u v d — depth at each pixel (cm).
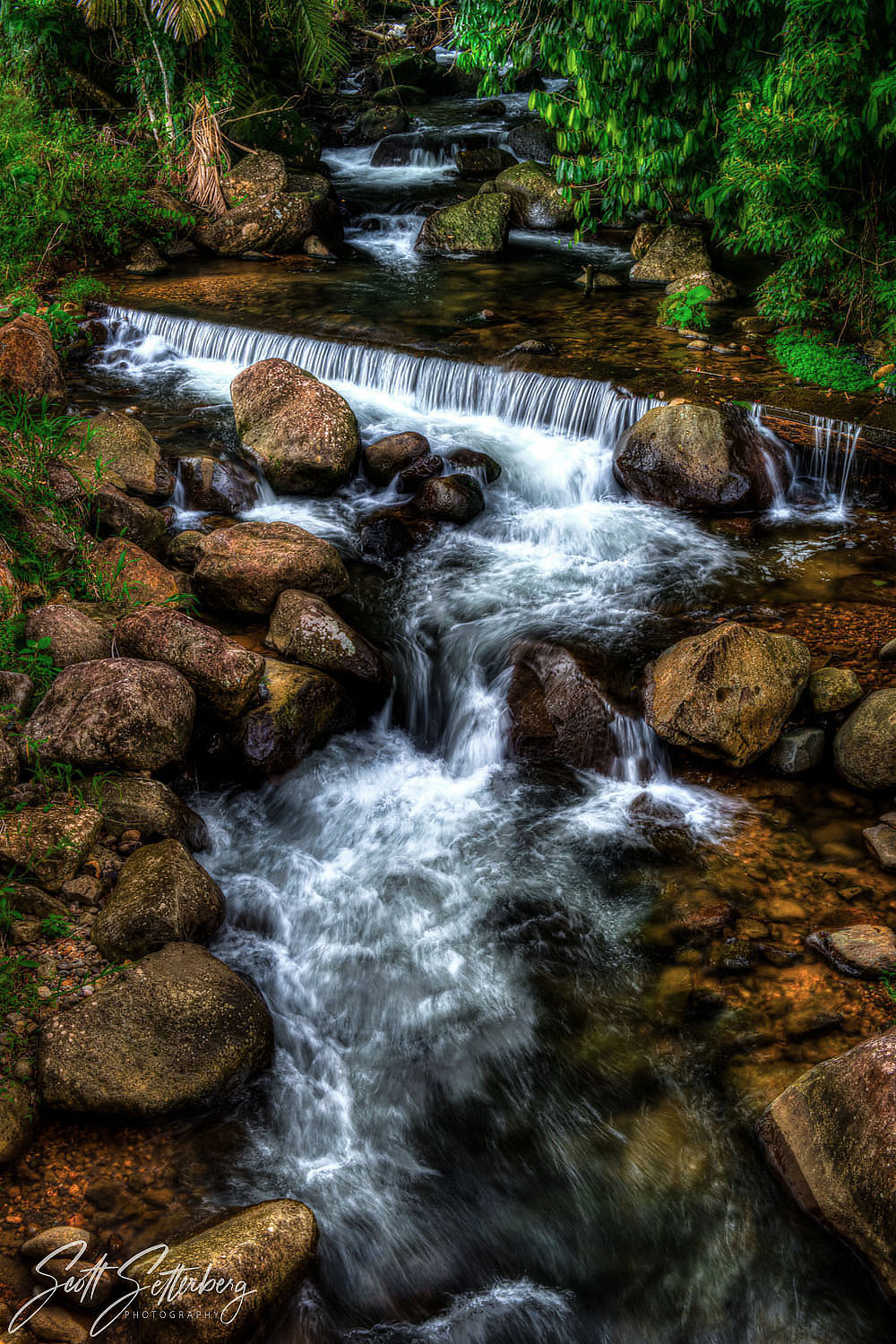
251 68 1541
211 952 436
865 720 504
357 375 905
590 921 453
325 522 725
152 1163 348
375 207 1376
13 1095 350
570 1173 359
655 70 935
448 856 497
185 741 498
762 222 858
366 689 577
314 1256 320
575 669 563
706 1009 406
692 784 521
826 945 418
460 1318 321
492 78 1062
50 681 510
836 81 786
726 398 778
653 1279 330
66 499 646
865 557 675
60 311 977
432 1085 391
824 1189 329
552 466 785
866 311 870
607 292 1055
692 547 696
